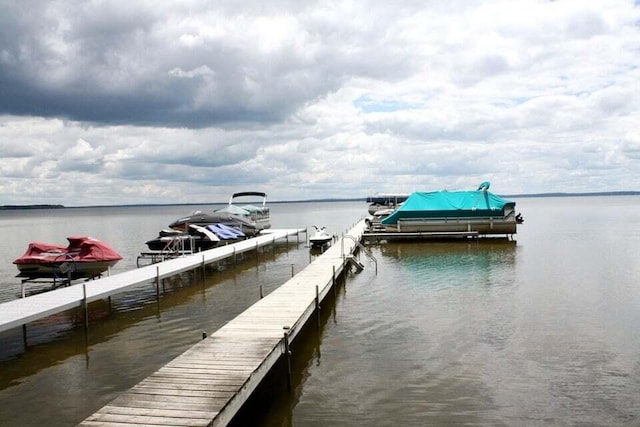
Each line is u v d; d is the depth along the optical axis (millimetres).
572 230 54531
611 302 19125
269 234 43438
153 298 21531
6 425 10109
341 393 11336
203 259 25250
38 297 16828
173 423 7953
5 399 11320
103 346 14938
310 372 12586
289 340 12797
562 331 15477
